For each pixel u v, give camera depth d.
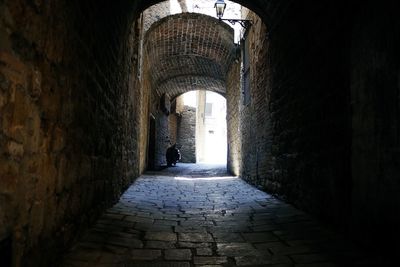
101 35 3.61
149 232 3.58
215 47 11.71
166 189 7.13
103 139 4.01
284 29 5.55
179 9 9.76
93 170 3.51
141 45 8.81
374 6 2.87
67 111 2.51
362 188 3.03
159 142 16.47
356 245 3.09
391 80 2.63
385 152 2.70
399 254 2.50
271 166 6.31
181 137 25.36
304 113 4.56
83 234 3.15
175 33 10.84
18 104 1.70
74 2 2.55
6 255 1.60
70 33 2.51
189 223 4.06
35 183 1.95
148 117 12.41
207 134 49.69
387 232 2.66
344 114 3.39
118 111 5.21
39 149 2.00
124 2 4.68
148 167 13.75
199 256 2.90
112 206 4.71
